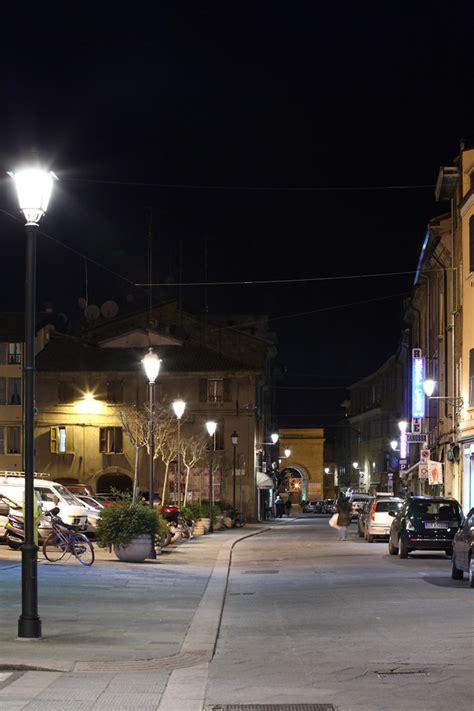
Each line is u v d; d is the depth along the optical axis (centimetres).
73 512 3522
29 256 1312
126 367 6938
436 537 3005
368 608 1672
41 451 6919
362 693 958
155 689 980
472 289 3978
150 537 2831
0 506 3319
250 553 3531
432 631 1373
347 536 4816
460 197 4234
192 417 6944
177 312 7800
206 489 6862
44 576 2189
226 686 1004
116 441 6919
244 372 6931
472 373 3988
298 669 1105
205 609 1664
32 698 920
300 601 1839
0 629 1344
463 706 888
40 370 6912
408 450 6756
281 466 13262
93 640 1284
